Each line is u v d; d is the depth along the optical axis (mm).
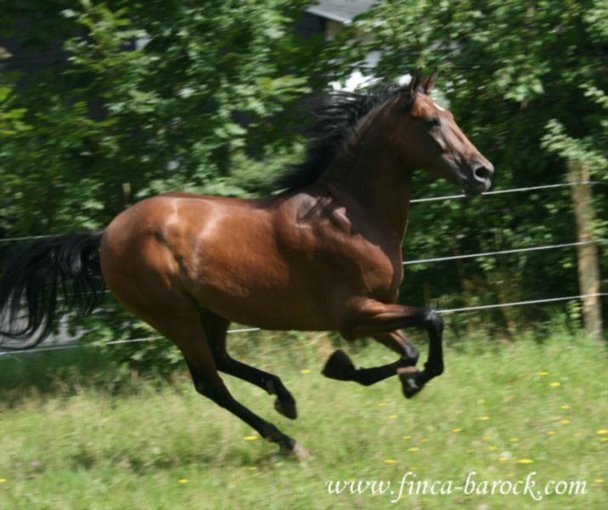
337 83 13797
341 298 8898
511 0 12969
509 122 13711
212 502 8070
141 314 9523
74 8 12766
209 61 12617
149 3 12766
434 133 8781
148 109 12547
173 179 12719
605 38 12828
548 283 13648
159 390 12461
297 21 13969
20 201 12781
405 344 8977
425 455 8797
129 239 9281
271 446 9617
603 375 10875
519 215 13609
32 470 9484
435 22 13289
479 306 13336
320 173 9156
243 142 12844
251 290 9023
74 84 12930
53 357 14141
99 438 10391
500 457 8562
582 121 13484
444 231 13383
